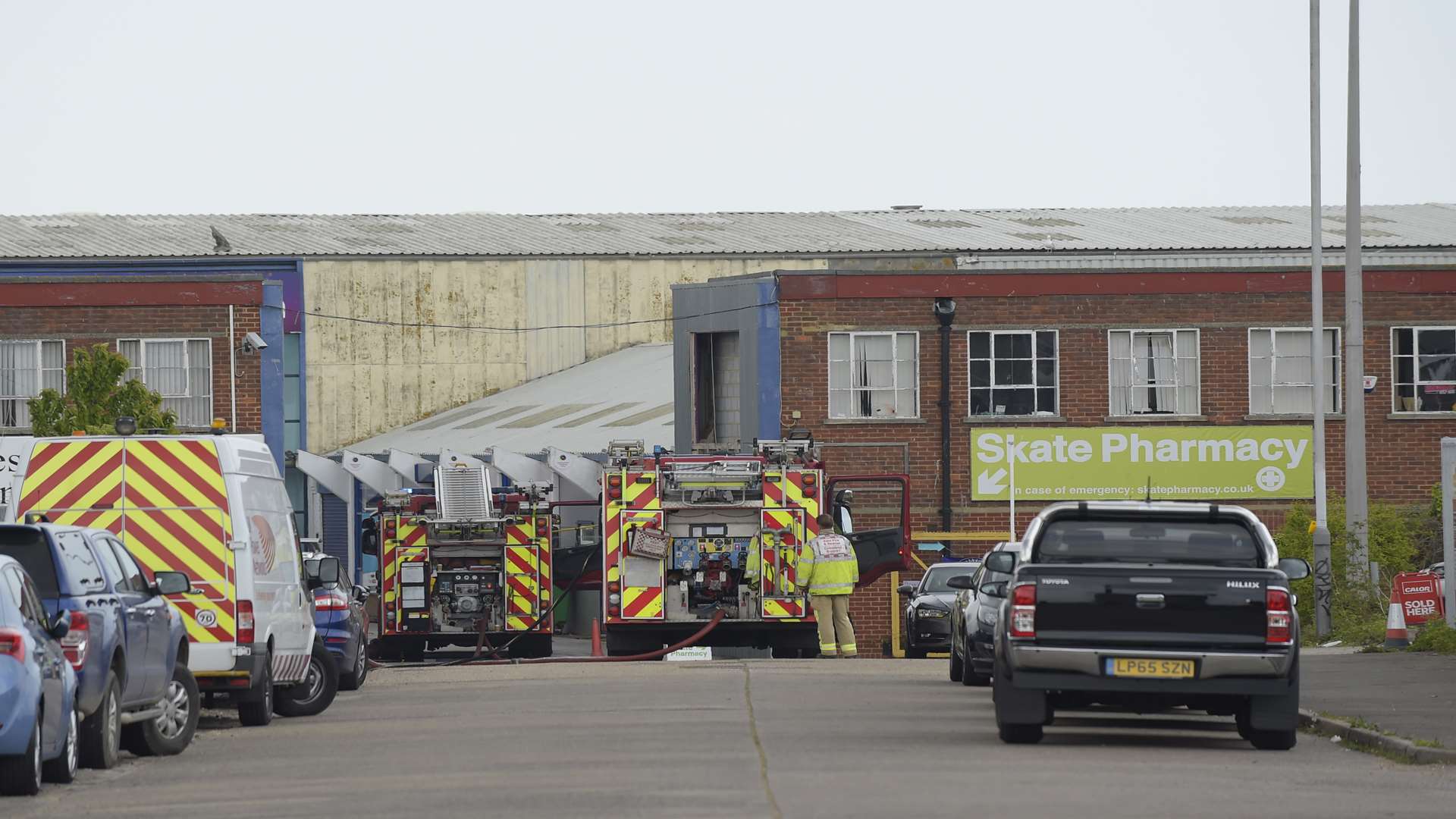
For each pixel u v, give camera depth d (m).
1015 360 122.75
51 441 52.66
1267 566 48.41
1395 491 124.19
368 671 85.44
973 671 66.06
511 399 172.75
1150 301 123.31
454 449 147.12
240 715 55.91
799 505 92.00
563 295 182.50
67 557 43.22
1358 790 38.72
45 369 121.31
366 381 177.75
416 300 179.12
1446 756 43.72
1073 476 122.44
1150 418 123.12
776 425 121.19
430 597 101.88
